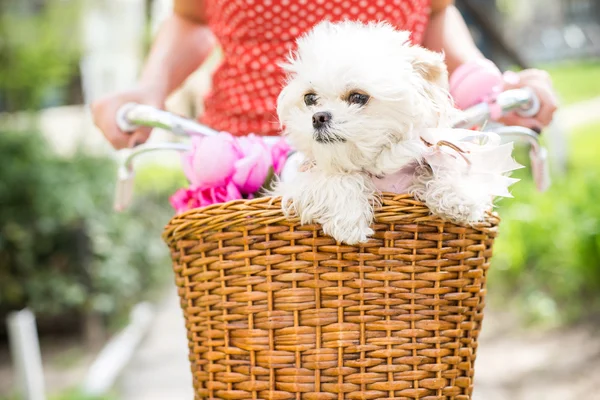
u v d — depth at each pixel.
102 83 10.53
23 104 8.12
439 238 1.47
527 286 5.91
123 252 6.76
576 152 8.53
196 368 1.60
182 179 9.34
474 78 1.77
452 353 1.53
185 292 1.60
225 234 1.49
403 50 1.47
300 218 1.45
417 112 1.43
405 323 1.47
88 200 6.53
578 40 12.45
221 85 1.97
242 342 1.51
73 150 7.53
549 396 4.06
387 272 1.46
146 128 1.91
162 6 7.89
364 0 1.82
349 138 1.42
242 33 1.87
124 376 5.10
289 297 1.47
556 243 5.82
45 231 6.24
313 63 1.48
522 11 13.28
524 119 1.80
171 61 2.14
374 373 1.47
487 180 1.46
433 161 1.46
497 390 4.23
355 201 1.43
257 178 1.62
